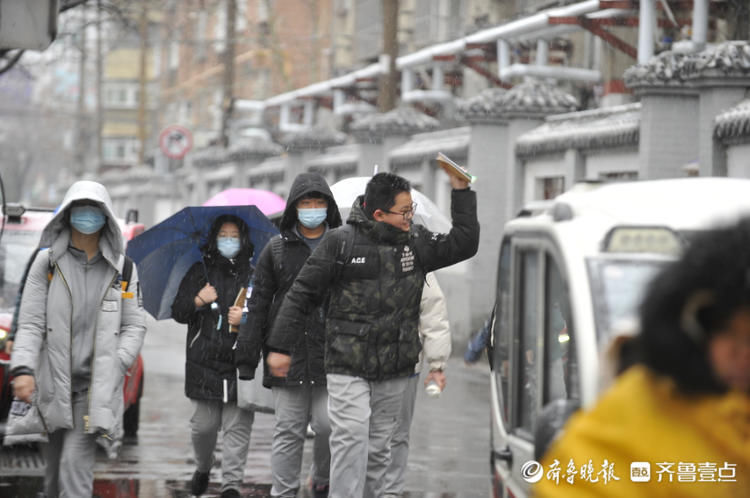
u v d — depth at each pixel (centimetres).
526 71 5478
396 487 2091
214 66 14675
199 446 2262
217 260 2230
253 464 2677
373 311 1716
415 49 8688
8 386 2577
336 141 7862
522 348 1351
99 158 15262
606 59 5644
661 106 3791
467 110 5059
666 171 3797
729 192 1227
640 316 592
